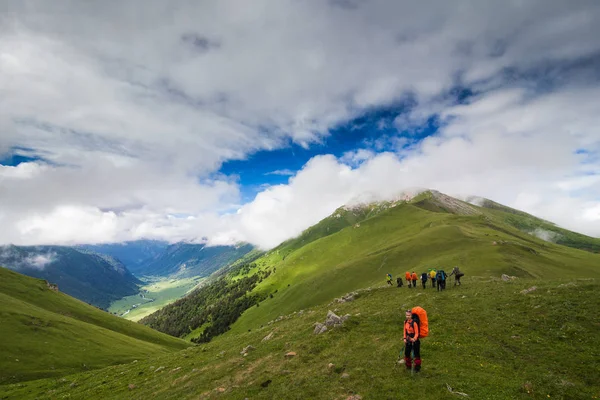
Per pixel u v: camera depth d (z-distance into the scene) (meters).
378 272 154.62
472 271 85.50
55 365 68.94
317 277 188.12
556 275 94.31
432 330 27.45
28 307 98.06
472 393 16.58
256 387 23.14
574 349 20.86
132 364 53.44
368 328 30.11
